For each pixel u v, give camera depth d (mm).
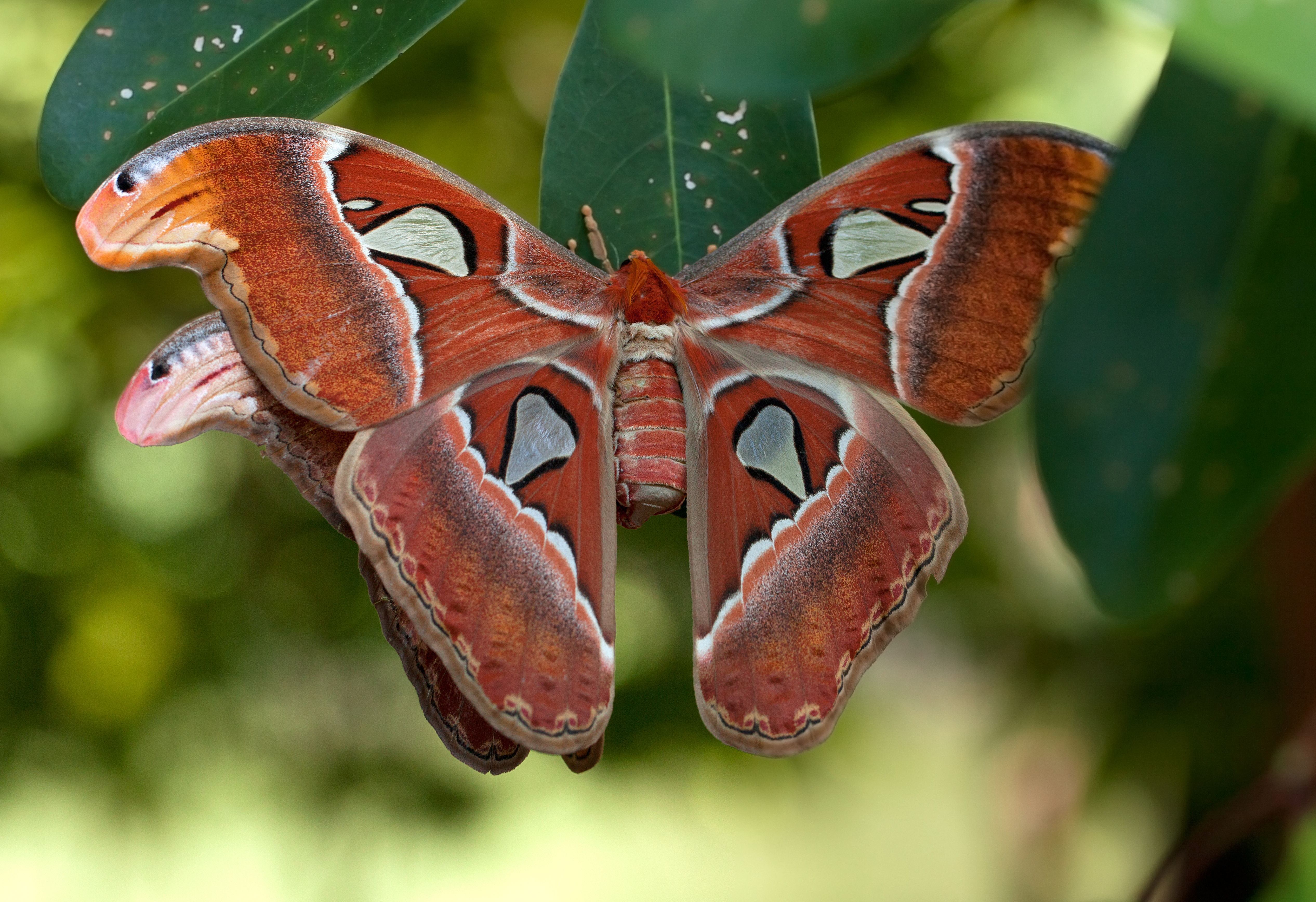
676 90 865
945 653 1495
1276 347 762
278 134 831
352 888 1234
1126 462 762
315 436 856
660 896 2293
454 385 855
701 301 869
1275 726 1054
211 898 1867
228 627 1208
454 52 1102
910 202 851
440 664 868
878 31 763
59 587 1184
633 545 1214
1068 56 1089
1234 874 1005
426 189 847
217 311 853
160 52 849
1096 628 1146
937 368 858
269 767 1235
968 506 1203
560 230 865
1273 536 985
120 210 818
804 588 867
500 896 2264
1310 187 764
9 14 1089
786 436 872
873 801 2365
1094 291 764
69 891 1752
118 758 1193
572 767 863
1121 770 1108
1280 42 651
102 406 1175
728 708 866
